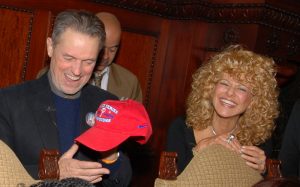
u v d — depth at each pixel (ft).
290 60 13.15
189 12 12.84
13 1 10.91
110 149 5.51
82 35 5.63
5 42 10.95
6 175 4.91
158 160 13.38
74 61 5.70
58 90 6.04
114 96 6.59
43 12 11.25
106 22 8.79
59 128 5.98
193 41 12.97
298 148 7.13
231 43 12.33
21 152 5.79
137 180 11.89
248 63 6.83
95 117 5.80
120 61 12.62
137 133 5.59
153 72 13.29
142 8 12.64
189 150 7.04
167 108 13.34
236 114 6.88
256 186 4.03
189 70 13.04
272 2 11.76
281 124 14.44
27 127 5.80
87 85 6.42
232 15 12.25
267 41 12.19
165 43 13.26
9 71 11.09
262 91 7.00
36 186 3.73
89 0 11.75
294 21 12.46
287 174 7.14
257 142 7.25
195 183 5.39
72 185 3.68
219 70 6.91
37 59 11.28
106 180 6.10
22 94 5.90
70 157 5.35
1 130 5.67
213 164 5.50
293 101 14.66
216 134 7.09
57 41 5.73
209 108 7.08
